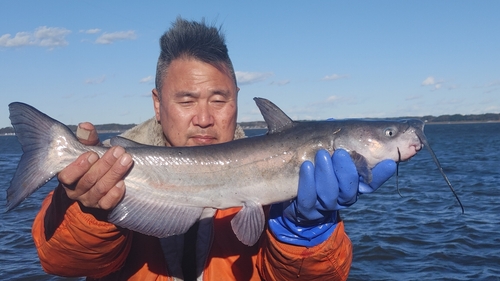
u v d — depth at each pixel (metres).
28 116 0.71
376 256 1.93
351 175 0.69
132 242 0.78
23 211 2.86
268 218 0.76
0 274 1.75
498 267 1.75
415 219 2.54
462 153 8.09
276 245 0.71
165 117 0.81
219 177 0.78
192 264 0.78
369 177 0.73
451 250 1.96
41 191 3.72
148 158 0.78
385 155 0.81
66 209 0.68
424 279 1.67
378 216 2.65
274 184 0.78
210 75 0.78
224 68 0.79
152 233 0.74
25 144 0.71
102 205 0.66
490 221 2.43
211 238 0.77
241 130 0.92
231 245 0.78
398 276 1.71
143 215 0.75
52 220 0.69
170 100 0.79
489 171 4.84
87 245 0.69
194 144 0.80
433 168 5.37
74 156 0.72
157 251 0.77
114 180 0.65
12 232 2.32
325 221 0.72
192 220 0.77
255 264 0.78
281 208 0.75
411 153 0.81
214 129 0.80
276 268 0.73
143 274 0.76
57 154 0.71
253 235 0.75
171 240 0.77
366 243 2.09
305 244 0.70
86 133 0.73
